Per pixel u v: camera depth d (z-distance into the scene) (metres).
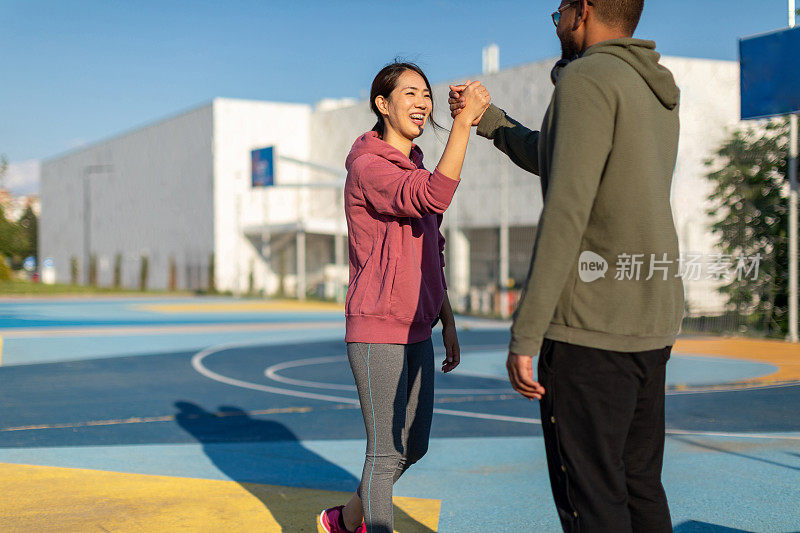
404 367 2.69
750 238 17.44
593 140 1.93
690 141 24.08
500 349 13.94
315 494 4.12
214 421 6.63
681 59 23.97
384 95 2.81
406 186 2.47
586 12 2.15
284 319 24.09
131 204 54.38
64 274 65.56
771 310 17.16
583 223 1.94
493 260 32.34
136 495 4.09
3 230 55.84
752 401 7.63
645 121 1.99
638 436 2.19
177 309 29.89
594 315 2.02
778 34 11.43
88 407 7.41
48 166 69.25
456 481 4.48
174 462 4.96
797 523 3.60
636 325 2.01
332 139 45.56
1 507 3.85
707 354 12.82
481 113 2.47
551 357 2.08
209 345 14.68
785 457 5.05
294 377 9.91
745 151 18.16
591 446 2.04
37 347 13.89
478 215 32.50
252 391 8.56
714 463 4.87
